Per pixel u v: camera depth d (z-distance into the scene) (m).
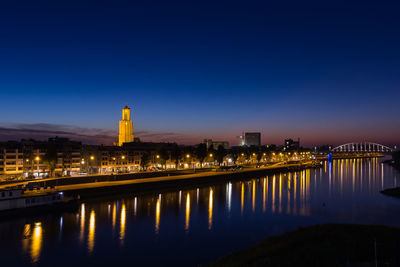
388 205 107.50
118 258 57.47
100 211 94.00
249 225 80.06
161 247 63.38
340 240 52.88
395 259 44.31
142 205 104.06
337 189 148.00
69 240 67.00
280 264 43.19
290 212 95.50
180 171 189.25
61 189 107.88
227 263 46.94
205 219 86.06
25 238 67.88
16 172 149.00
